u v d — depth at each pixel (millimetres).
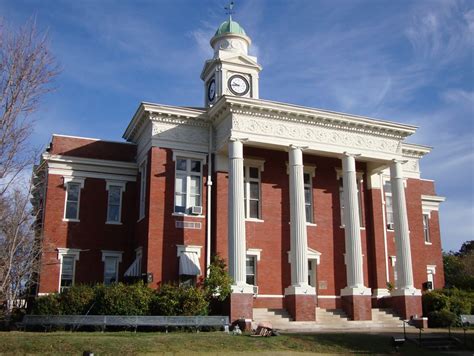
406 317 31688
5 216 22812
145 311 26125
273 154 34188
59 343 19188
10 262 21594
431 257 42844
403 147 39094
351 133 33500
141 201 33625
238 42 40219
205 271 30812
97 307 26297
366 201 36750
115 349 18922
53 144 34375
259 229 32625
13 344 18922
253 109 30766
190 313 26031
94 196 34281
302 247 30094
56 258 32281
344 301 31453
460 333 26328
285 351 20469
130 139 37000
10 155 21547
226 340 21297
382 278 35375
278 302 31938
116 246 33969
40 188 34250
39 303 26797
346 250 32188
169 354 18875
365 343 22484
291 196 31078
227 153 32750
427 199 44094
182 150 32188
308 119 32125
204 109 33906
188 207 31656
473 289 38594
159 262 30188
